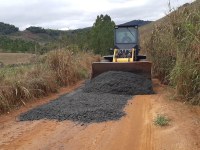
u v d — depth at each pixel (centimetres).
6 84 1000
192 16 929
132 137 654
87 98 1027
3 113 911
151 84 1216
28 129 737
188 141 607
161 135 651
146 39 1712
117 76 1223
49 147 613
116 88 1159
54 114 842
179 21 987
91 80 1322
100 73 1329
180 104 884
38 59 1415
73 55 1647
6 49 5062
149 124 728
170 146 595
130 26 1515
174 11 1043
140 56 1506
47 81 1197
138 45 1512
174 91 975
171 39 1019
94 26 3072
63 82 1360
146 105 930
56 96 1159
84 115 812
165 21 1169
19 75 1129
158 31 1338
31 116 844
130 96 1091
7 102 936
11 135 700
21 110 950
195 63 862
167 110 828
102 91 1166
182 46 927
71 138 659
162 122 713
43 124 768
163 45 1239
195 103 870
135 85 1177
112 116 805
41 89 1146
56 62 1395
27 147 617
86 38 2975
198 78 863
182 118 751
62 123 767
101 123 755
